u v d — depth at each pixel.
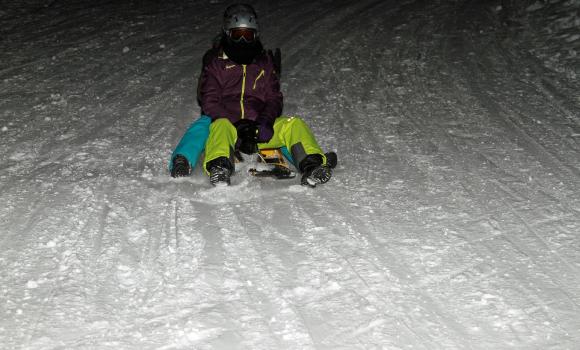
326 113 7.03
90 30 11.20
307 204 4.64
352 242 4.05
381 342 3.05
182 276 3.62
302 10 12.95
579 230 4.21
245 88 5.48
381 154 5.77
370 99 7.56
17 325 3.13
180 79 8.35
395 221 4.36
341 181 5.10
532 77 8.30
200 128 5.26
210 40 10.58
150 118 6.76
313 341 3.05
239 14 5.35
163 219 4.36
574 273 3.67
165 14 12.55
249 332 3.11
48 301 3.34
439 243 4.04
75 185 4.92
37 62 9.07
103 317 3.21
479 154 5.76
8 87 7.84
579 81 8.05
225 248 3.96
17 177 5.08
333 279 3.59
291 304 3.35
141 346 2.99
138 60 9.28
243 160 5.36
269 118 5.33
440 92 7.80
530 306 3.34
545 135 6.26
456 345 3.03
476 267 3.73
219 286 3.53
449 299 3.41
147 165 5.42
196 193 4.82
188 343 3.02
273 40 10.62
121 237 4.09
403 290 3.49
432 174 5.27
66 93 7.62
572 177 5.20
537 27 10.79
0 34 10.83
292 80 8.36
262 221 4.36
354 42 10.46
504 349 3.00
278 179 5.13
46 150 5.75
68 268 3.68
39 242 3.99
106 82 8.15
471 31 10.96
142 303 3.35
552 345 3.02
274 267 3.73
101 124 6.53
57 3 13.47
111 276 3.61
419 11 12.69
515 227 4.27
